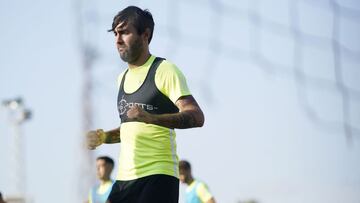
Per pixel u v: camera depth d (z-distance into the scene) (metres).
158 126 12.38
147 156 12.40
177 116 11.70
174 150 12.59
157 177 12.31
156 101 12.37
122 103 12.63
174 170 12.52
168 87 12.30
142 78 12.48
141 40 12.51
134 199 12.38
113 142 13.42
